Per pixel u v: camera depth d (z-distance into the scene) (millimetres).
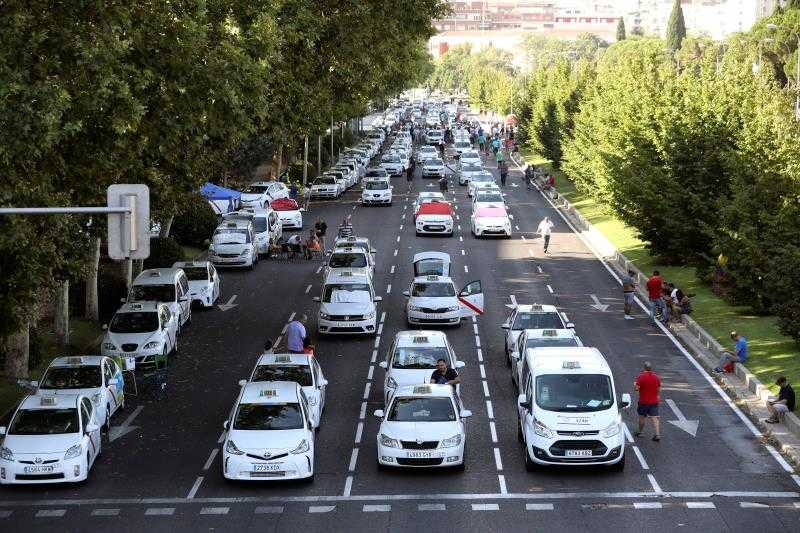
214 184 65562
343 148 118812
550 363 25969
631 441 27328
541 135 102812
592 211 72000
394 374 29656
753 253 38438
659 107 55719
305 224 68750
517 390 31875
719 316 41219
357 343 38719
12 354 32500
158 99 28953
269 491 23703
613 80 74625
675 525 21359
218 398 31797
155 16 28484
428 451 24438
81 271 31625
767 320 40000
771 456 26000
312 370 28844
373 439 27688
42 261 27625
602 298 46281
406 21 55562
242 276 52156
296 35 42469
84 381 28438
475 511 22266
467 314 41656
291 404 25000
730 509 22281
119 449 27047
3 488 24031
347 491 23672
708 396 31500
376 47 53406
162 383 31844
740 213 39719
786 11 110938
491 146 123938
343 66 50281
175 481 24516
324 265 55125
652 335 39594
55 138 24828
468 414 25594
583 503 22703
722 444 27000
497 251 58281
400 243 61031
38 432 24312
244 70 30234
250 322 42250
